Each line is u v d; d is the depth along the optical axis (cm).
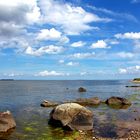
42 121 3838
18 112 4781
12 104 6284
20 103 6525
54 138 2891
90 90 12381
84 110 3434
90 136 2991
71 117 3375
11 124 3369
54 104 5847
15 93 10825
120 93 10062
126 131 3234
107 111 4931
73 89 13950
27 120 3922
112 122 3781
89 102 6081
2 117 3309
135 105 5972
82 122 3353
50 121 3650
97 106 5756
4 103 6538
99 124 3631
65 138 2891
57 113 3497
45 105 5778
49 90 13112
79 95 9088
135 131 3216
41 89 14438
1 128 3189
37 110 5075
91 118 3419
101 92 10781
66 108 3475
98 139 2839
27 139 2850
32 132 3166
